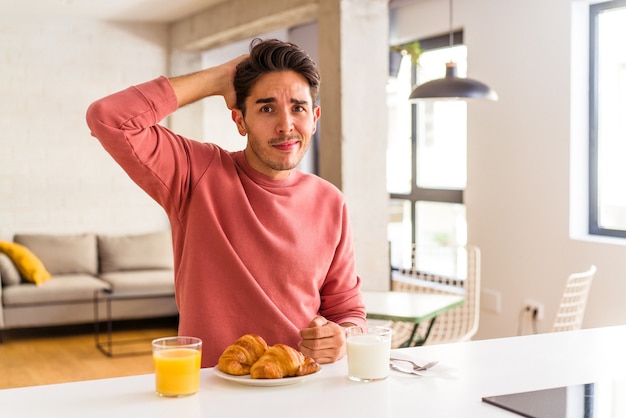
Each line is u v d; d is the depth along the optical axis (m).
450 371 1.60
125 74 7.41
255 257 1.78
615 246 4.50
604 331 2.02
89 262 6.95
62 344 6.16
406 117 6.52
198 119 7.66
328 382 1.53
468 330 4.57
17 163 7.03
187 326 1.78
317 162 7.63
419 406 1.37
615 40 4.74
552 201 4.95
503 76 5.30
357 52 4.91
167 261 7.21
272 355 1.51
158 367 1.42
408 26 6.17
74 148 7.22
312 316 1.85
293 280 1.80
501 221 5.35
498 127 5.35
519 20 5.15
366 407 1.37
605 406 1.35
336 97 4.91
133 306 6.52
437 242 6.25
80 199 7.26
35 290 6.22
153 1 6.43
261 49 1.72
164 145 1.76
